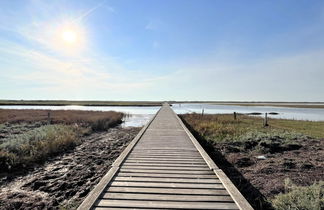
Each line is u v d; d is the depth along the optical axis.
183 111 41.47
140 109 49.84
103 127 17.61
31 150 8.28
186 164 5.04
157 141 7.80
